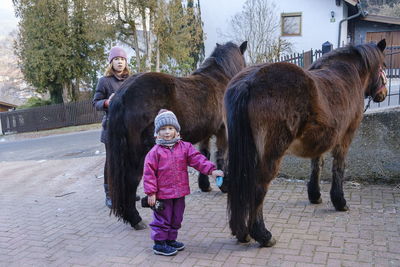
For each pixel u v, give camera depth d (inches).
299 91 111.0
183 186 124.2
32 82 869.8
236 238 132.6
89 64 848.3
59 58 813.9
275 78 109.7
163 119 120.3
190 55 818.8
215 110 161.9
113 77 173.9
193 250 127.9
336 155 148.4
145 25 694.5
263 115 108.0
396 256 113.6
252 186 109.3
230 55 181.5
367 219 142.7
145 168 121.1
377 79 161.5
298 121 113.3
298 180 199.5
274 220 148.1
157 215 124.7
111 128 137.7
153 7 662.5
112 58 171.2
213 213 162.4
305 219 147.2
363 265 109.7
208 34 772.6
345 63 147.2
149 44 701.9
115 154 137.9
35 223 167.2
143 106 136.4
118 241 140.7
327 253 118.4
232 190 110.0
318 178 159.9
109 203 180.2
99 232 151.2
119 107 135.9
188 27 724.0
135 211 148.5
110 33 688.4
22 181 257.0
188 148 125.9
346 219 144.3
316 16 673.6
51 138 594.9
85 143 457.7
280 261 115.6
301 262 114.0
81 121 799.7
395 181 178.9
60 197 208.1
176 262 120.3
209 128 162.1
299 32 690.8
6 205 199.6
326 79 130.9
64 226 160.9
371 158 181.6
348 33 727.1
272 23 698.8
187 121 148.6
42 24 808.3
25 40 839.1
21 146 522.3
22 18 839.7
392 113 174.7
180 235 140.9
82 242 142.2
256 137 109.2
